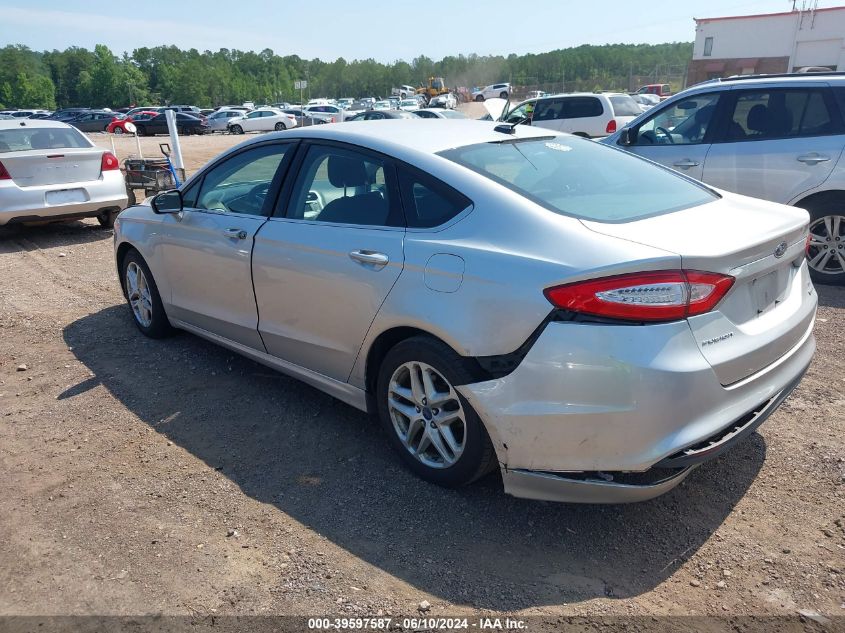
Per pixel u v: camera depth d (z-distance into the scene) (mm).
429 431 3121
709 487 3166
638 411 2453
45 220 8484
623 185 3311
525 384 2621
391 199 3234
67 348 5031
